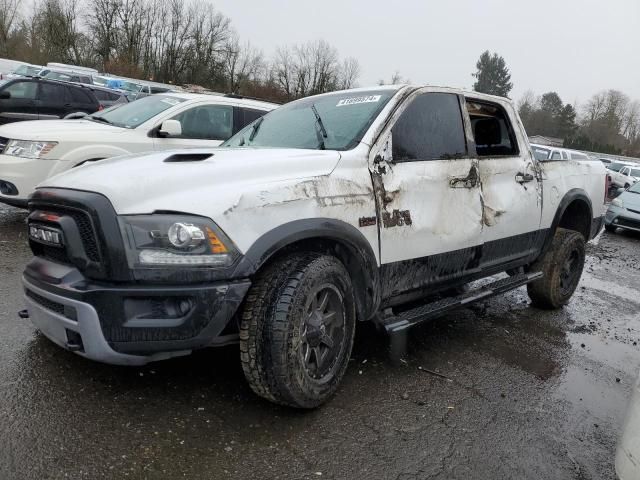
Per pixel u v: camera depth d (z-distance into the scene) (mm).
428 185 3648
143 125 7031
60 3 58062
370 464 2648
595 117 89375
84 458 2467
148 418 2826
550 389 3701
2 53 55688
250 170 2914
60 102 13984
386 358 3908
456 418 3172
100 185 2680
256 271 2727
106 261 2557
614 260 9562
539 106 90000
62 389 3008
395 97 3697
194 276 2588
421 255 3625
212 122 7605
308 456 2660
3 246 5613
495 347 4367
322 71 71375
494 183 4262
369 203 3254
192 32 66250
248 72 70750
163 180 2713
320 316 3010
